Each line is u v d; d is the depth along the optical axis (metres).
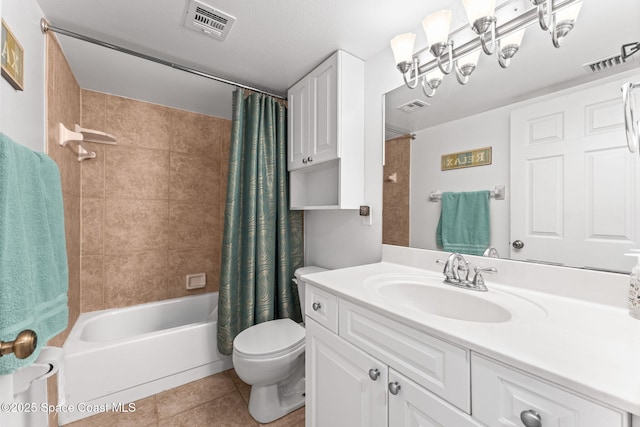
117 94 2.02
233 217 1.76
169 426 1.37
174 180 2.26
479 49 1.02
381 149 1.51
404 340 0.74
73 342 1.51
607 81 0.77
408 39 1.17
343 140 1.53
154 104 2.18
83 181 1.91
